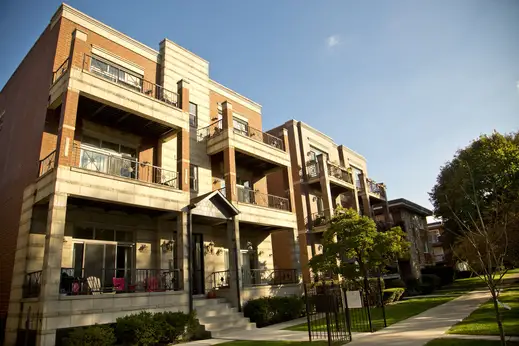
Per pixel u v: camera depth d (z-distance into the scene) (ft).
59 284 35.73
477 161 85.97
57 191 37.88
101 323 37.60
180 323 38.78
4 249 46.68
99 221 47.60
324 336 34.88
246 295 53.67
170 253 53.11
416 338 30.35
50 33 51.65
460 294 75.20
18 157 50.60
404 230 115.24
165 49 62.59
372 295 60.70
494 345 24.99
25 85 55.57
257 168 74.23
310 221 83.30
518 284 78.69
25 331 36.37
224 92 73.05
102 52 53.42
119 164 51.80
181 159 52.16
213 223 59.21
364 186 102.78
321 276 73.36
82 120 49.11
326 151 98.22
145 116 49.34
